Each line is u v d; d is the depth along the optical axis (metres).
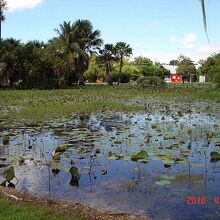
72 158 8.70
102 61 62.03
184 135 11.70
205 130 12.70
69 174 7.47
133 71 78.56
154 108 21.20
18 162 8.40
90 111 19.47
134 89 42.09
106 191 6.48
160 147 9.69
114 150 9.49
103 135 11.74
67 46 49.59
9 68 41.94
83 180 7.07
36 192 6.45
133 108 21.14
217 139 10.97
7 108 20.61
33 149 9.71
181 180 6.98
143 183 6.86
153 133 12.10
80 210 5.55
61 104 23.03
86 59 51.28
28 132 12.34
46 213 5.28
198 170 7.64
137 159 8.44
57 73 43.72
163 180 6.93
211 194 6.26
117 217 5.37
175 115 17.48
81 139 11.04
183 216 5.42
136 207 5.77
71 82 49.62
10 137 11.39
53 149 9.69
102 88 44.44
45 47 48.62
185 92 36.59
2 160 8.59
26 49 42.53
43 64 42.50
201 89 42.06
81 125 14.09
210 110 19.95
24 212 5.20
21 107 21.19
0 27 42.75
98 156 8.83
